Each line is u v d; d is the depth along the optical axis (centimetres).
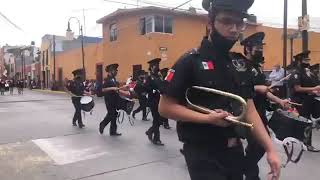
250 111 298
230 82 288
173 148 987
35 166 843
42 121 1585
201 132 288
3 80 5069
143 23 3431
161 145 1024
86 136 1192
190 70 286
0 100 3175
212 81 284
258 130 295
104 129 1316
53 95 4172
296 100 861
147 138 1133
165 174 755
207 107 285
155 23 3303
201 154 288
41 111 2055
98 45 4297
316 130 1147
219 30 285
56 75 5975
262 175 714
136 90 1551
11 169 821
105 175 759
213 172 286
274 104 648
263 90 549
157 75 1040
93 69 4441
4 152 985
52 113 1931
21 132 1289
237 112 279
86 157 912
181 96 287
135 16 3494
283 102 626
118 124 1436
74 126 1412
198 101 287
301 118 641
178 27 3391
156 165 820
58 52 6109
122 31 3662
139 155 913
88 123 1490
